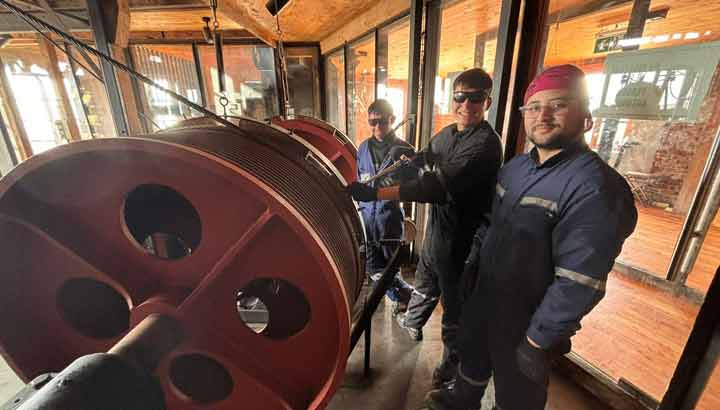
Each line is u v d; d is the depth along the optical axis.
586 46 2.15
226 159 0.87
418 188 1.46
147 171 0.90
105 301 1.18
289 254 0.91
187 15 3.55
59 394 0.58
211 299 0.95
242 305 2.28
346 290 0.90
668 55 1.87
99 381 0.63
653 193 3.77
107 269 0.99
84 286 1.14
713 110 3.04
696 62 1.80
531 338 1.08
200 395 1.15
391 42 3.50
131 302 0.97
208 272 0.98
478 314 1.33
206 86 4.86
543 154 1.12
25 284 1.06
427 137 2.72
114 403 0.64
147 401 0.71
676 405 1.26
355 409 1.72
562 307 0.99
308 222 0.86
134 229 1.13
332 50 4.45
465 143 1.53
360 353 2.08
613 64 2.08
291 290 1.20
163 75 4.81
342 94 4.70
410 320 2.16
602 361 1.94
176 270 1.00
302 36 4.51
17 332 1.07
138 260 1.00
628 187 0.99
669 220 3.63
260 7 2.74
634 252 3.12
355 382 1.87
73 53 4.46
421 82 2.58
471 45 3.62
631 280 2.90
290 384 1.03
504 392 1.30
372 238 2.40
